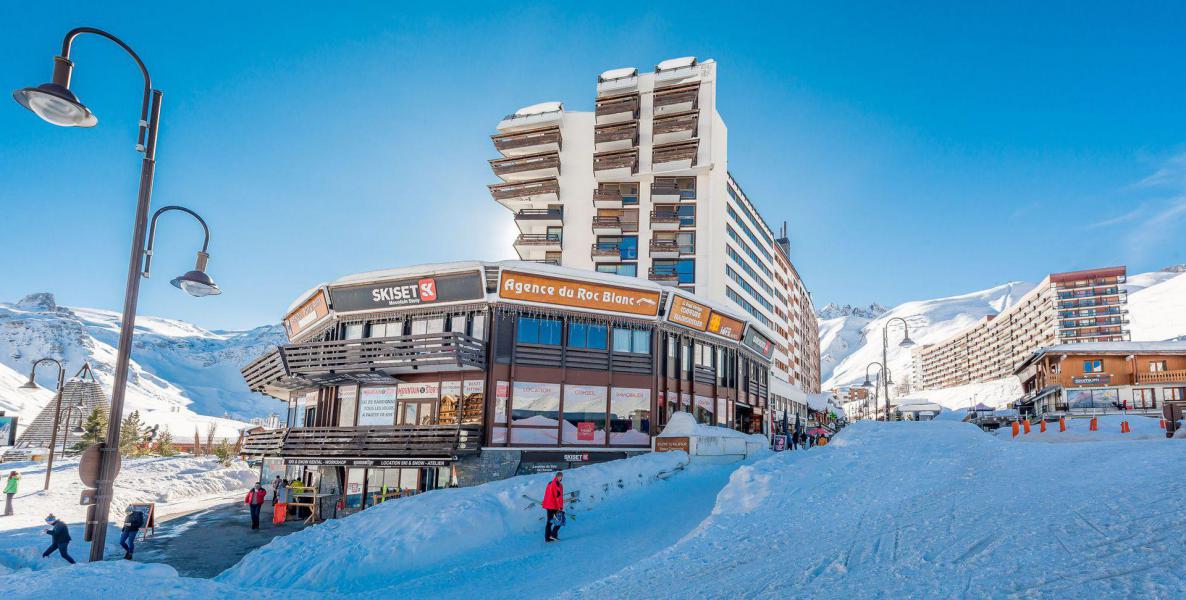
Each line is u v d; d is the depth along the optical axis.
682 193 69.75
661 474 24.95
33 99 9.28
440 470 26.78
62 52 9.52
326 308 29.88
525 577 13.06
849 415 151.50
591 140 72.75
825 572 9.01
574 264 70.75
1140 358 62.19
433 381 27.97
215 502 34.88
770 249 92.44
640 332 30.41
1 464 45.16
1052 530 9.02
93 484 9.96
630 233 70.56
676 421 29.92
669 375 31.91
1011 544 8.70
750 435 34.41
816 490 15.23
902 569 8.48
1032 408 77.50
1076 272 133.25
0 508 27.78
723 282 68.81
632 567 11.23
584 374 28.48
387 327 29.17
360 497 27.72
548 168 71.06
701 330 33.56
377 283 28.44
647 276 67.75
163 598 8.99
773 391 67.06
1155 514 8.84
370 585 13.89
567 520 19.50
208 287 12.34
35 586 8.77
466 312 27.72
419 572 14.73
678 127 68.56
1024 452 16.48
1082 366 63.66
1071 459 14.60
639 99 71.56
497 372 26.78
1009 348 157.75
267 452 29.38
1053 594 6.55
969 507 11.51
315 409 32.31
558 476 17.58
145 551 20.58
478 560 15.43
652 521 18.30
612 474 22.77
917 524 10.96
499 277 26.86
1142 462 12.61
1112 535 8.30
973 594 6.95
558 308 27.97
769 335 43.38
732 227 74.38
